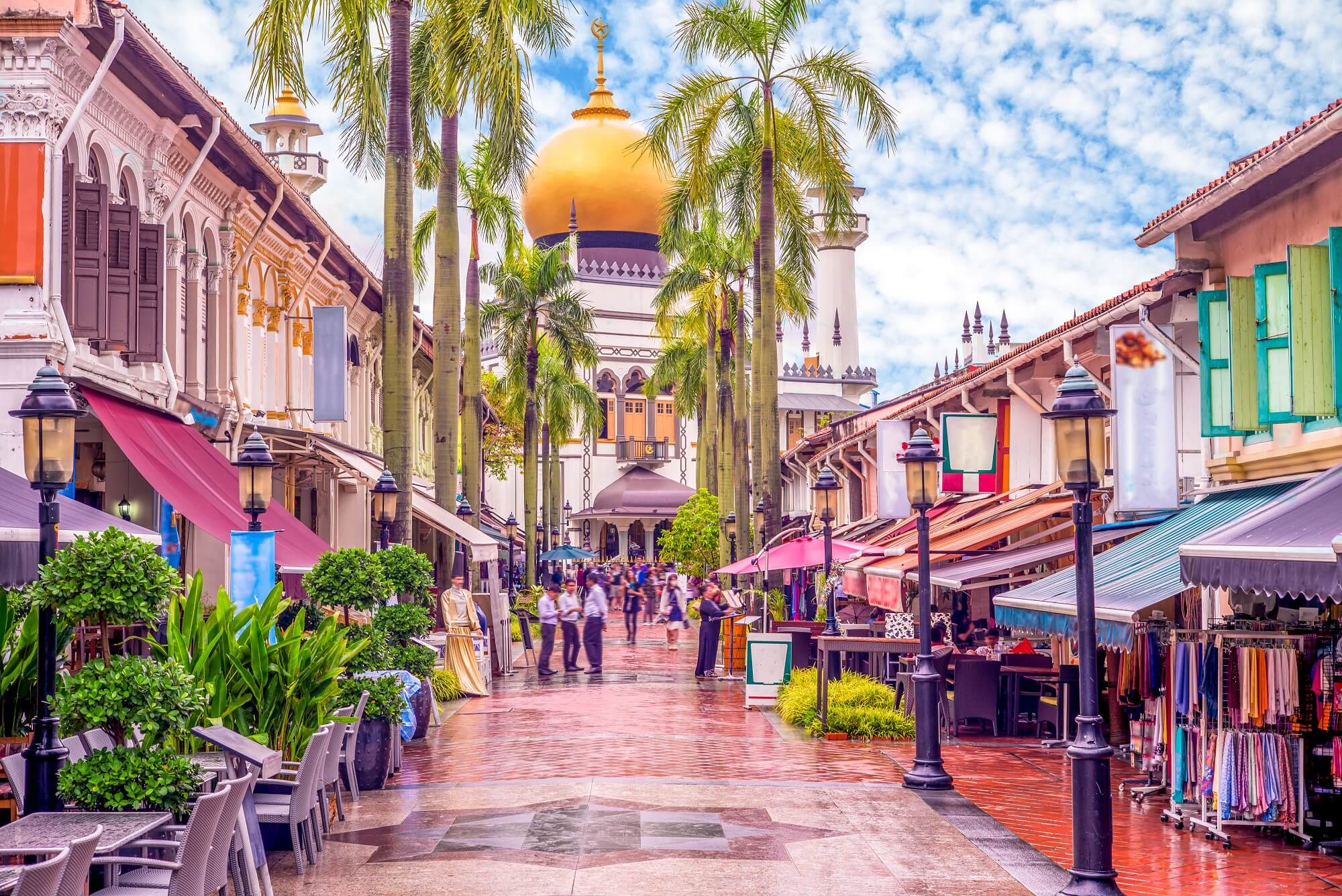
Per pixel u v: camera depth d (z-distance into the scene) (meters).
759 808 12.81
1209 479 15.73
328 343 23.09
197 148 20.11
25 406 8.77
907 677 19.20
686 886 9.61
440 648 24.92
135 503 19.28
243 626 11.73
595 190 84.81
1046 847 11.05
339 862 10.41
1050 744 17.48
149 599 8.45
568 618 31.03
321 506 30.31
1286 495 11.30
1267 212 14.52
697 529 59.12
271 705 11.46
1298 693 11.43
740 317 50.41
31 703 9.85
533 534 55.56
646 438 86.12
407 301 21.55
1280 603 13.12
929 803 13.18
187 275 21.16
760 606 31.14
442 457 26.88
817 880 9.82
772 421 30.62
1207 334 14.30
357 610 15.66
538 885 9.63
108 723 8.24
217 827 7.50
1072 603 12.64
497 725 19.94
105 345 16.73
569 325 56.00
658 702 23.64
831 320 92.44
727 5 30.81
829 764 15.85
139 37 15.98
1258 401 13.38
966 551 19.31
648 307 86.12
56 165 15.60
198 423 20.97
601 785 14.16
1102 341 18.22
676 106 31.39
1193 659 12.14
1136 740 14.74
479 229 40.66
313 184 42.69
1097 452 9.55
